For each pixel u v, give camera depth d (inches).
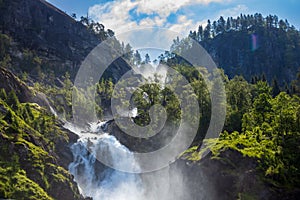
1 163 1734.7
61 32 6254.9
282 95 2289.6
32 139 2089.1
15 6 5935.0
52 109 3309.5
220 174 1817.2
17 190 1605.6
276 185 1721.2
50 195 1785.2
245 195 1721.2
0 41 4830.2
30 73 4660.4
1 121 2023.9
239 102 2743.6
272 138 1996.8
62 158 2432.3
